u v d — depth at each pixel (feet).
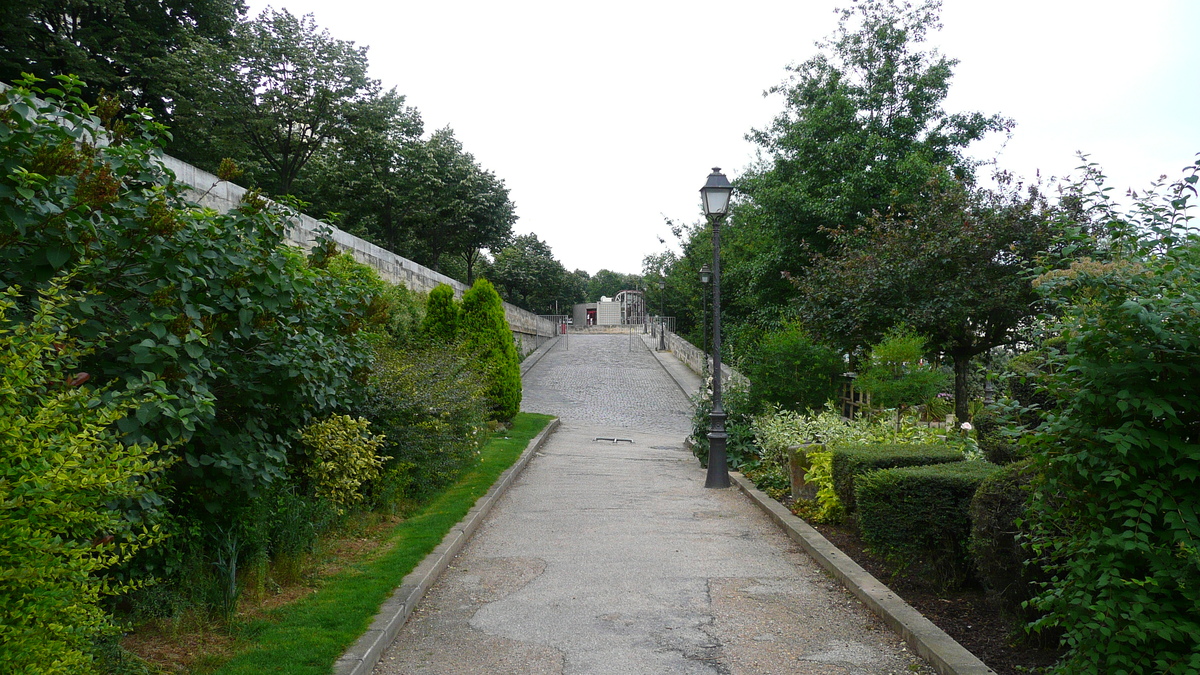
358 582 18.75
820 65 78.18
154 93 84.89
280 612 16.20
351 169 125.39
